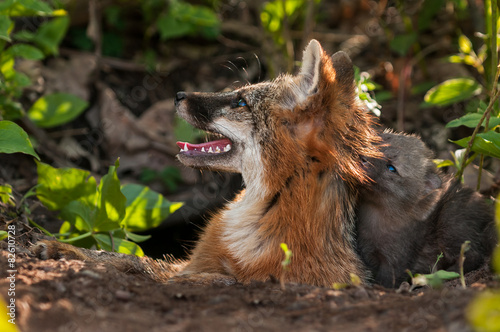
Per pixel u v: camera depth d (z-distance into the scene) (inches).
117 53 701.3
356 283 277.7
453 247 376.2
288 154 339.3
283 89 350.0
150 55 705.6
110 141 618.8
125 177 610.5
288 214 336.5
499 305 190.4
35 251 314.0
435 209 405.1
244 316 235.1
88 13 676.1
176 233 580.1
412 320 222.4
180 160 375.9
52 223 479.8
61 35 577.9
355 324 225.0
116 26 709.9
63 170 392.2
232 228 355.6
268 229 340.8
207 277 326.3
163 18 685.3
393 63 674.8
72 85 628.7
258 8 741.9
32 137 556.4
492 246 362.0
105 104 633.0
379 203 388.5
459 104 631.8
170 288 270.5
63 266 278.5
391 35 671.1
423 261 385.7
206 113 370.0
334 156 339.0
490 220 384.2
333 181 345.7
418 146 418.3
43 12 435.2
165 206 424.5
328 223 343.6
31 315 223.1
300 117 335.6
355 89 369.1
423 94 660.1
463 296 231.1
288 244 333.7
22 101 587.2
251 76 696.4
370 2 749.3
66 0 656.4
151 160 623.5
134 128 629.3
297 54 693.3
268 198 345.7
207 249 365.7
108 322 221.0
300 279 332.2
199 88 690.8
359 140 357.7
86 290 249.0
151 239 569.9
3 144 331.9
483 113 394.0
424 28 642.8
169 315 235.6
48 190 398.9
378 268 384.8
